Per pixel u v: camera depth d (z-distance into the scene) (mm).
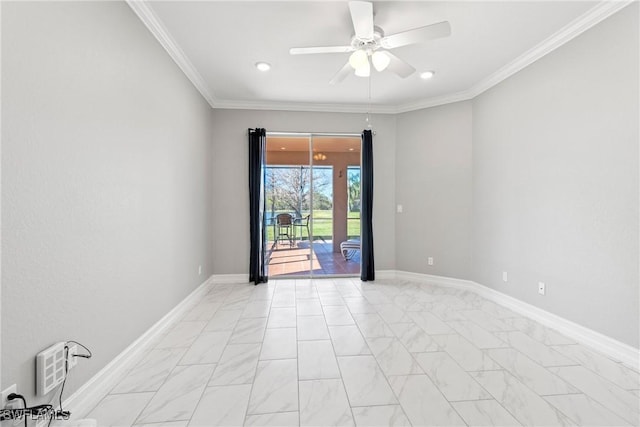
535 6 2258
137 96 2186
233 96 4102
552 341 2488
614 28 2203
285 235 4664
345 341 2496
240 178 4387
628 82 2119
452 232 4121
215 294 3822
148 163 2354
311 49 2334
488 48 2873
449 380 1935
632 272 2115
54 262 1437
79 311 1605
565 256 2623
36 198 1335
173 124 2838
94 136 1718
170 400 1737
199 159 3664
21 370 1270
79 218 1602
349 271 4746
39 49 1342
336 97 4141
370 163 4473
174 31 2549
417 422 1559
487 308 3297
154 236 2467
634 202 2100
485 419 1580
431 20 2434
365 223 4492
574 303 2543
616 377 1970
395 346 2404
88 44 1661
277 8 2270
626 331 2154
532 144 2971
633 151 2098
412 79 3568
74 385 1579
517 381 1925
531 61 2957
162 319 2635
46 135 1386
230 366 2107
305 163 4676
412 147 4426
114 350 1924
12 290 1229
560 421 1568
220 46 2805
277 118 4434
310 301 3547
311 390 1832
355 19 1999
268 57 3021
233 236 4391
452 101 4070
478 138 3814
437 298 3662
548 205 2793
